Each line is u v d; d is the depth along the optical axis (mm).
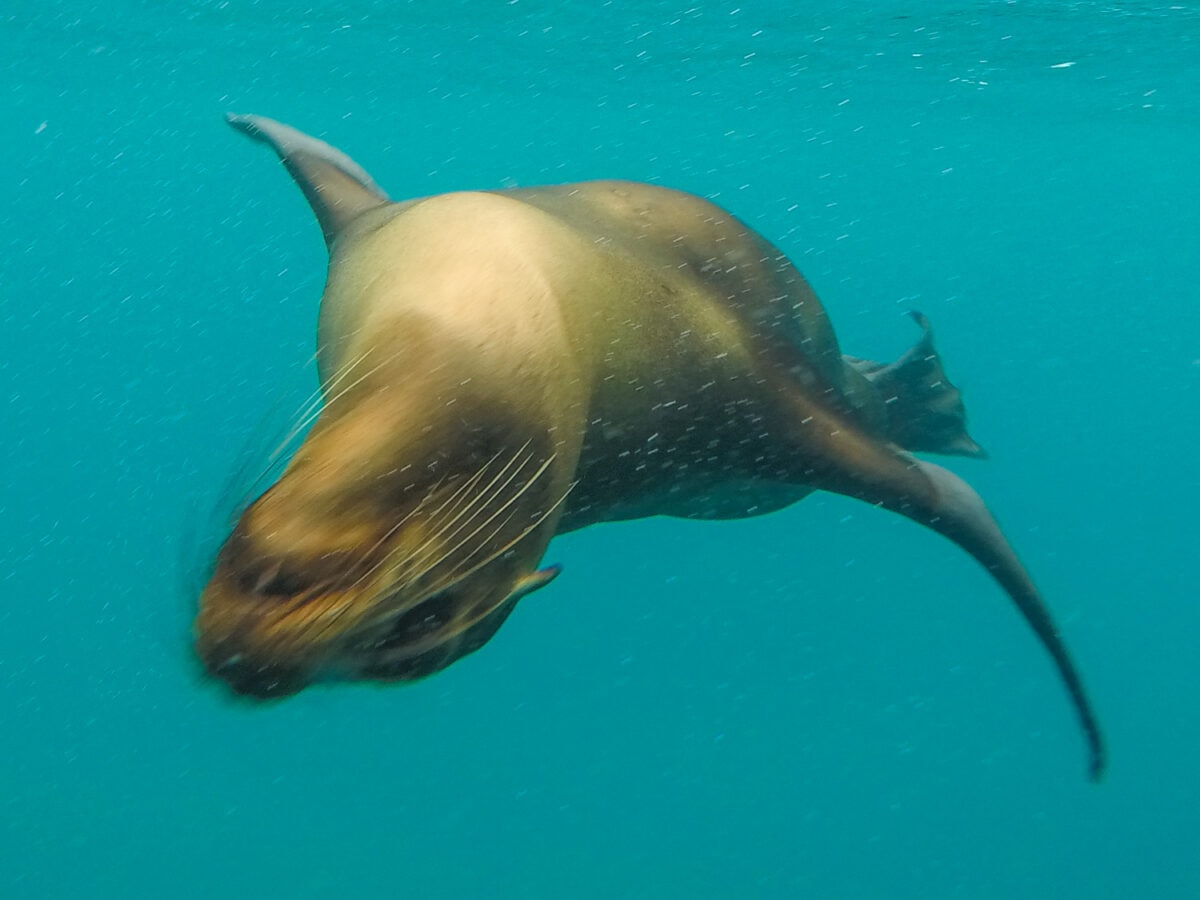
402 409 2568
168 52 23547
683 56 19391
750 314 4988
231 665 2018
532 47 19719
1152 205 47906
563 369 3150
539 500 2906
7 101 33688
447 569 2439
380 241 3654
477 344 2857
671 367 4043
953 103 23531
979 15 14578
